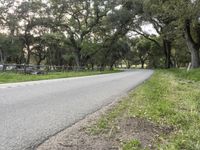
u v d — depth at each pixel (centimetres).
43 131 605
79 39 5950
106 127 643
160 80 2150
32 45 7319
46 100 1048
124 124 666
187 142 514
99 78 2603
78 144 520
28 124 661
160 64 10519
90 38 6209
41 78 2488
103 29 6119
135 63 12088
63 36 5931
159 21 5359
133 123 675
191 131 583
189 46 3469
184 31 3434
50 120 711
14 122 676
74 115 782
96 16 5950
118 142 532
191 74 2575
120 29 6225
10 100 1027
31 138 551
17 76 2517
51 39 6078
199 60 3456
